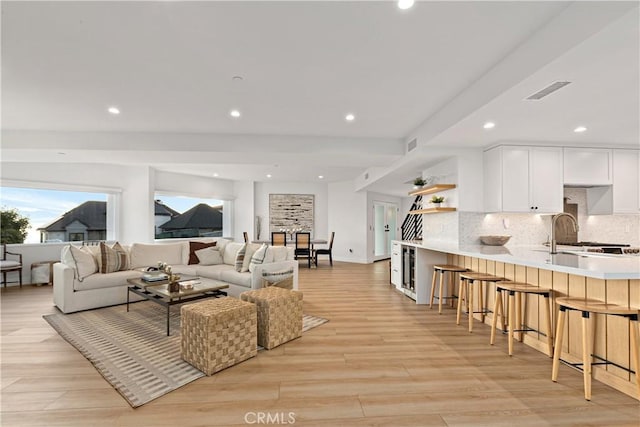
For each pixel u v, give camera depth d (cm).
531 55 222
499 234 459
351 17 200
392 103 349
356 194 966
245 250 498
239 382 234
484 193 446
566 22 192
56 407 201
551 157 425
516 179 417
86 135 447
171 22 205
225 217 970
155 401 208
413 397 215
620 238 495
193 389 224
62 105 350
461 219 447
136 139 453
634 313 205
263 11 194
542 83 238
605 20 169
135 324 365
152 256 530
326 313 416
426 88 310
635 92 257
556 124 344
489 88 273
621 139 409
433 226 531
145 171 734
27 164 604
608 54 196
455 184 449
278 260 488
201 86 303
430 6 189
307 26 210
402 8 190
